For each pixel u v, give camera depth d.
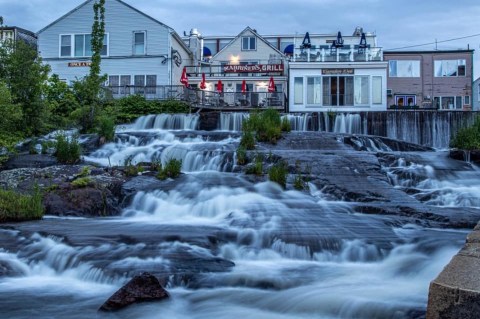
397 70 45.09
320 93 35.47
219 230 10.32
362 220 11.05
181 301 7.16
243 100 35.06
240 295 7.39
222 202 13.11
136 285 7.06
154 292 7.09
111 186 14.30
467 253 5.64
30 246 9.55
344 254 9.23
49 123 24.38
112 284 7.96
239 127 28.03
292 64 35.66
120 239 9.66
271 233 9.90
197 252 9.02
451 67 44.78
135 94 34.28
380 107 35.06
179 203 13.59
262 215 11.49
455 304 4.82
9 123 20.62
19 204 12.40
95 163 18.39
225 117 28.16
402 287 7.47
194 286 7.76
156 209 13.55
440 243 9.27
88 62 38.34
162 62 37.97
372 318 6.35
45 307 7.00
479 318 4.66
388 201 13.48
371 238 9.62
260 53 45.81
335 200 13.97
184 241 9.57
